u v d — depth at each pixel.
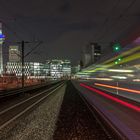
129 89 23.38
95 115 17.31
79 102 28.58
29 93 45.62
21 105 25.34
